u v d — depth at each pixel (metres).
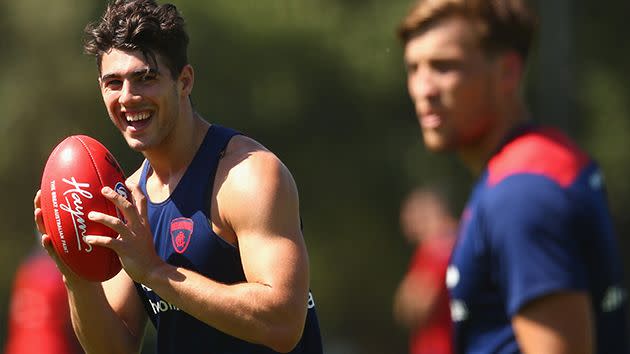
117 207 13.95
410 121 79.88
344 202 80.12
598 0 85.88
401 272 82.38
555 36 55.16
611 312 12.73
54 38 77.00
